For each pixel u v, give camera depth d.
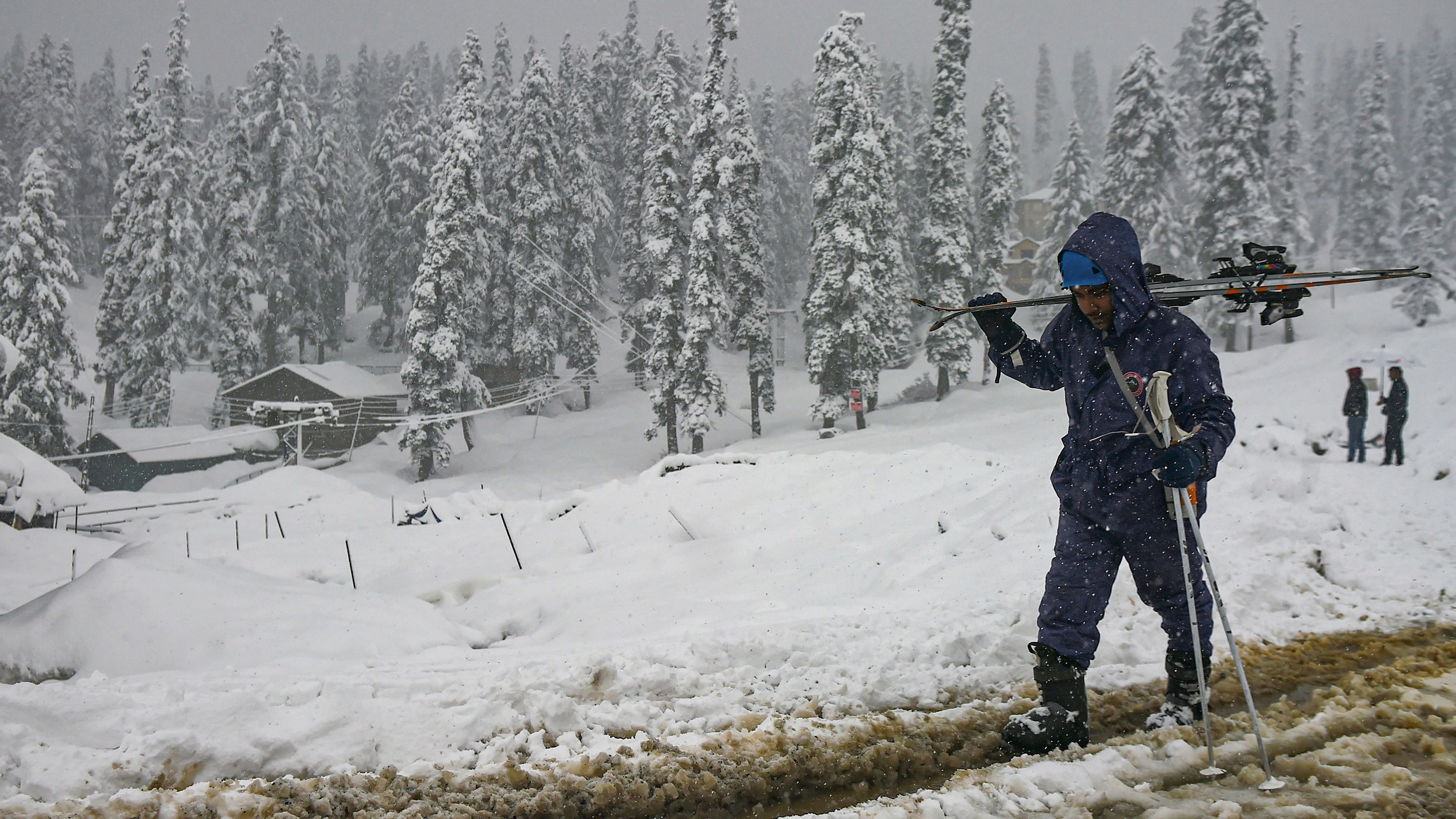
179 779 2.68
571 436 49.34
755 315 45.50
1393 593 5.62
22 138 81.00
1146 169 47.00
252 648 5.00
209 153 68.00
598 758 2.99
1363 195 68.88
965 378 43.94
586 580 7.91
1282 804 2.49
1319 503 7.66
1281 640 4.70
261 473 46.28
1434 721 3.17
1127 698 3.85
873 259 39.53
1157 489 3.19
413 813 2.57
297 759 2.83
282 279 59.59
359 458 48.16
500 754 3.02
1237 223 43.88
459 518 13.97
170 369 54.47
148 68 55.00
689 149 45.41
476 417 52.38
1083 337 3.35
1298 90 53.81
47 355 45.69
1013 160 47.97
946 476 9.70
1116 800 2.60
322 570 10.60
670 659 4.25
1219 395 3.07
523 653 5.02
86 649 4.86
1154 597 3.40
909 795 2.88
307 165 62.19
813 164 39.75
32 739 2.70
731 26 39.88
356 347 70.38
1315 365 34.12
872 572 7.26
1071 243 3.21
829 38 39.00
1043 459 10.08
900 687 3.98
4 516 21.62
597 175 61.47
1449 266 59.81
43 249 46.53
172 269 53.91
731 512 9.61
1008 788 2.68
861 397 39.38
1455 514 7.77
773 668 4.36
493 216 51.84
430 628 5.89
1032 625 4.66
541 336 52.84
